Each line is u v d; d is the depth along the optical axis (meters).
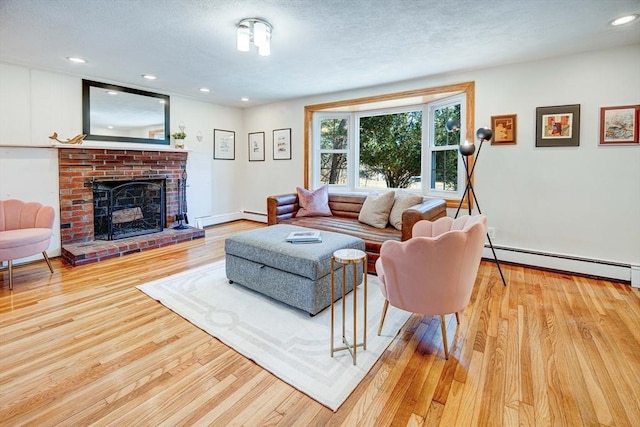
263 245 2.61
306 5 2.24
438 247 1.70
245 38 2.54
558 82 3.23
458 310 1.90
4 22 2.51
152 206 4.76
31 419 1.40
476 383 1.64
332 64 3.51
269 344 1.99
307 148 5.25
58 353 1.88
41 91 3.71
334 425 1.38
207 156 5.56
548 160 3.33
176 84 4.42
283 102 5.54
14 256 2.83
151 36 2.79
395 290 1.89
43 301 2.58
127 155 4.35
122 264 3.54
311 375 1.70
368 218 3.75
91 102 4.11
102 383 1.63
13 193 3.47
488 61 3.38
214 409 1.47
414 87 4.10
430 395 1.55
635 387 1.59
